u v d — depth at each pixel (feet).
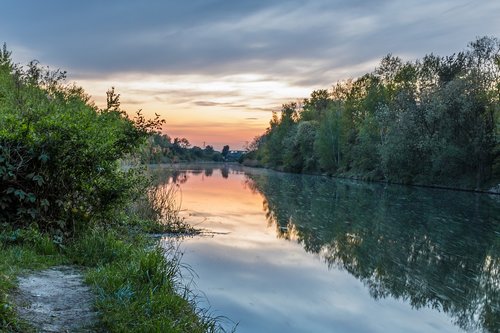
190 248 34.35
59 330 11.12
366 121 157.38
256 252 34.94
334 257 35.32
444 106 116.47
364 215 60.80
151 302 13.51
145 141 24.16
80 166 20.72
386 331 20.57
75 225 21.03
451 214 64.44
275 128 286.66
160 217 42.68
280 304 22.70
